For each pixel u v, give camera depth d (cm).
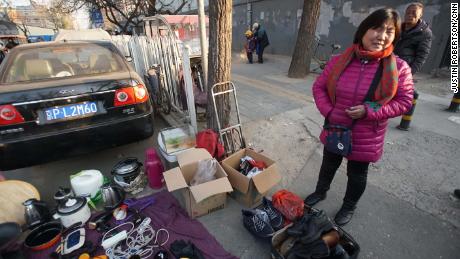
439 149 348
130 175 271
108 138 281
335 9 988
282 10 1218
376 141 195
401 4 785
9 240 178
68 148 263
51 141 252
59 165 332
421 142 368
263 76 813
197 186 221
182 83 399
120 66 321
